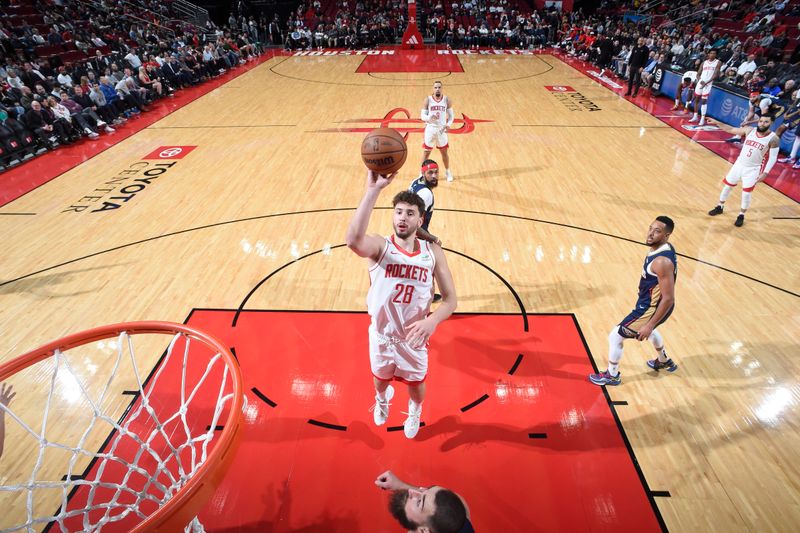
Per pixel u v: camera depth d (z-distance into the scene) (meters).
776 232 6.49
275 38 24.33
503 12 23.94
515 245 6.30
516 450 3.62
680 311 5.05
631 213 7.09
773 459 3.51
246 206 7.46
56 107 10.35
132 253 6.24
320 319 5.00
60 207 7.52
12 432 3.79
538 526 3.10
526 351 4.56
